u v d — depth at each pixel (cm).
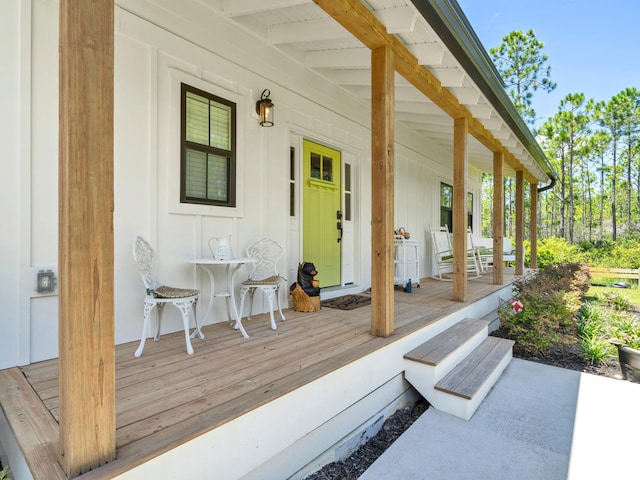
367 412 231
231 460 147
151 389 172
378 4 237
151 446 125
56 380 187
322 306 386
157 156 266
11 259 204
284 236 372
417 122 568
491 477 176
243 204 327
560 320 411
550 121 1747
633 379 305
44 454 122
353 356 219
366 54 355
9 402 162
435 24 238
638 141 1592
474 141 580
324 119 423
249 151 333
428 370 255
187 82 282
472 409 240
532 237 817
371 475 177
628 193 1706
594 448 200
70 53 111
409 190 625
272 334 272
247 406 154
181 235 282
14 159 205
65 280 112
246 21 323
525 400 261
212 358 217
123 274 250
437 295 462
